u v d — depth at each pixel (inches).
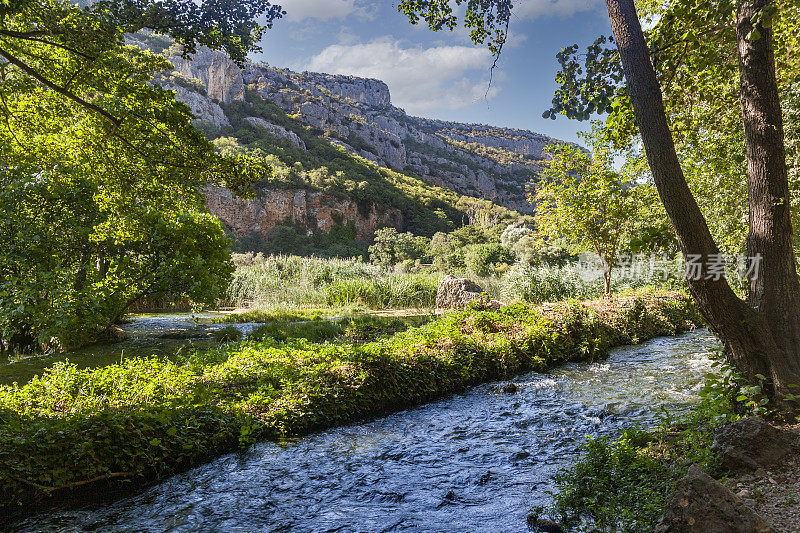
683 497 106.7
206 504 161.0
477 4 265.7
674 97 261.3
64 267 418.3
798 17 230.8
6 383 288.4
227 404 231.8
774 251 199.0
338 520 149.3
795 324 193.0
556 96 259.4
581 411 257.6
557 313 436.8
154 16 335.3
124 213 439.5
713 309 196.5
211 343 436.5
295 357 304.7
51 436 170.1
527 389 308.2
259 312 655.8
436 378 307.9
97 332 426.6
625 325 465.7
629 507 133.1
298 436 227.8
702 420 190.1
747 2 197.8
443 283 754.8
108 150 406.6
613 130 257.3
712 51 223.9
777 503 118.7
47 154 462.6
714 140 404.2
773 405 187.9
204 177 398.3
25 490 157.6
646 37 231.6
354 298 813.2
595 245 552.1
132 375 267.4
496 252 1604.3
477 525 143.0
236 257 1632.6
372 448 212.1
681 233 191.2
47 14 329.4
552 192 546.0
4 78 429.4
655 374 328.8
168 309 746.8
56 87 350.9
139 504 161.6
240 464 194.2
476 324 416.8
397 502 161.0
